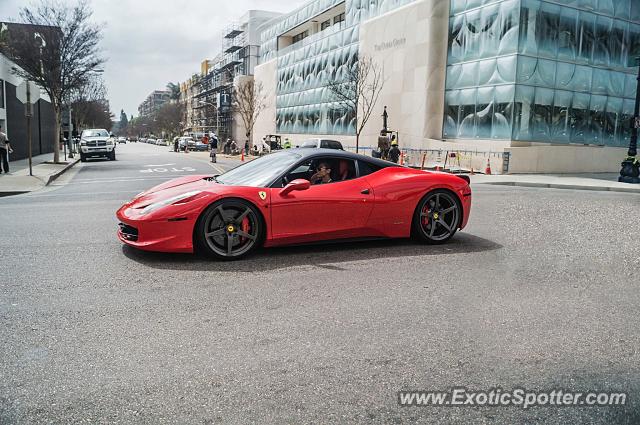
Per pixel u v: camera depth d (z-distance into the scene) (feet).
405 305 13.28
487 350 10.61
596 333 11.62
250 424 7.82
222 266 16.75
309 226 18.29
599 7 85.15
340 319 12.22
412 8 96.63
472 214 29.73
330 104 137.18
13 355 10.05
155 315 12.32
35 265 16.74
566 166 81.61
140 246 17.04
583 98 85.20
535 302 13.70
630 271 17.06
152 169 71.36
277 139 132.77
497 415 8.22
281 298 13.70
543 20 78.79
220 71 261.44
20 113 91.56
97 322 11.83
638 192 52.70
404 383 9.18
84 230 23.02
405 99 99.19
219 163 90.07
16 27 76.84
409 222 20.02
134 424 7.77
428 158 91.25
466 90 86.94
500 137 79.71
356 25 122.72
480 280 15.69
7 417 7.90
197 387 8.91
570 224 26.35
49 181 50.96
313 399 8.57
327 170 19.12
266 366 9.73
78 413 8.05
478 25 84.12
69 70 77.71
